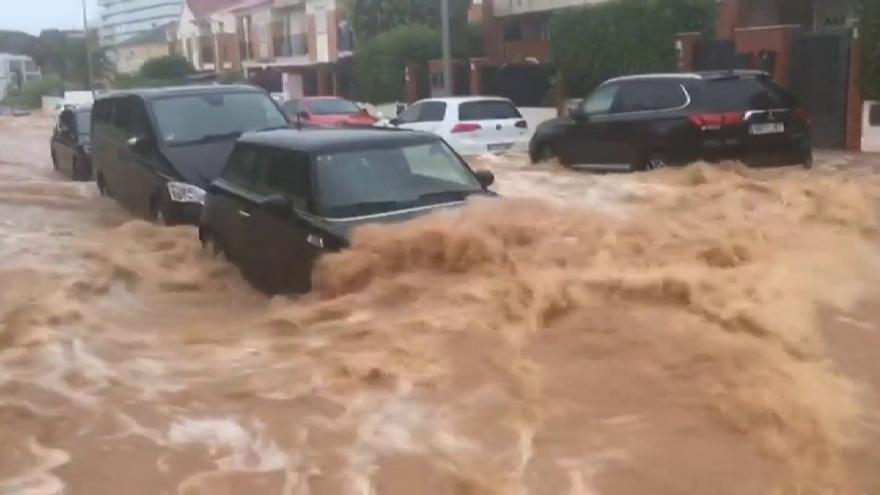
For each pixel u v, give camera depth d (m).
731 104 13.40
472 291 6.59
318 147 8.31
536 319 6.05
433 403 5.07
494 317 6.14
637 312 6.15
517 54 31.64
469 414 4.92
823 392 5.00
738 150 13.38
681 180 12.22
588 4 26.56
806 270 7.12
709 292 6.41
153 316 7.73
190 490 4.32
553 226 7.90
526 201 8.49
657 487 4.17
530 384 5.19
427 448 4.59
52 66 91.75
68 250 10.40
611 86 14.70
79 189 15.96
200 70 63.47
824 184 11.03
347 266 7.21
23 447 4.86
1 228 12.14
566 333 5.87
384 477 4.34
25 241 11.05
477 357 5.60
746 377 5.17
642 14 23.08
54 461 4.68
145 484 4.40
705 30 22.91
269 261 8.36
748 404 4.86
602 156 14.66
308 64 45.12
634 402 4.95
